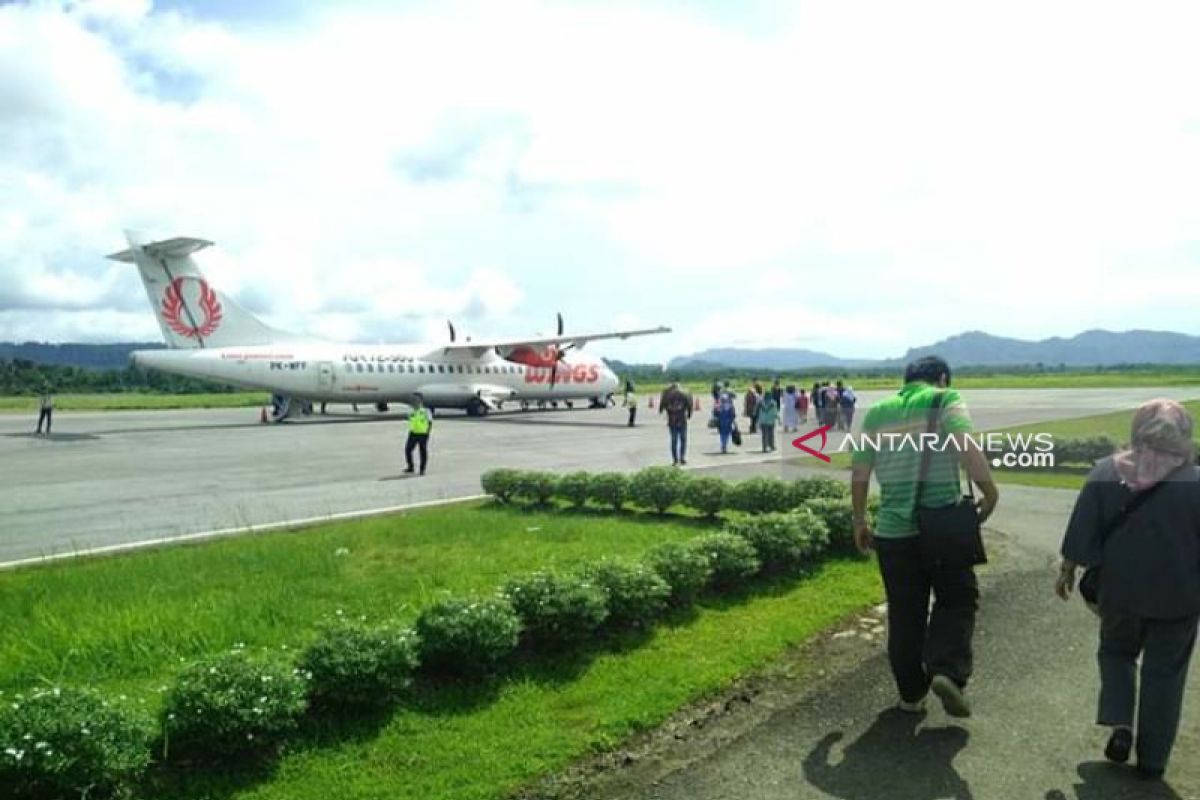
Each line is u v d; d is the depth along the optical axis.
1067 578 4.77
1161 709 4.36
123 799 4.10
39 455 22.41
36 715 4.04
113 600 7.65
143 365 32.81
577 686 5.63
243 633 6.68
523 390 43.69
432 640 5.62
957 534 4.86
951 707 4.90
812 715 5.28
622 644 6.44
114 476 17.89
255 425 35.00
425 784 4.34
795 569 8.65
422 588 7.96
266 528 11.62
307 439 27.53
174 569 8.86
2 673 5.84
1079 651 6.37
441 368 40.16
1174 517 4.29
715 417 24.22
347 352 37.59
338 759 4.59
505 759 4.60
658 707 5.28
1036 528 11.40
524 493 13.58
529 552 9.82
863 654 6.41
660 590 6.79
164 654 6.29
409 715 5.14
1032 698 5.48
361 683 5.05
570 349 46.69
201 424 35.75
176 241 32.94
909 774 4.47
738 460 21.00
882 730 5.04
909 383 5.25
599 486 12.86
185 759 4.51
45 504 14.05
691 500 12.16
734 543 8.02
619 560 7.08
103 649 6.28
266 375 35.16
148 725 4.36
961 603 5.04
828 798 4.23
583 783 4.41
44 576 8.60
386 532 10.95
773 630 6.81
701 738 4.96
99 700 4.29
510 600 6.21
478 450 23.69
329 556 9.46
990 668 6.02
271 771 4.45
